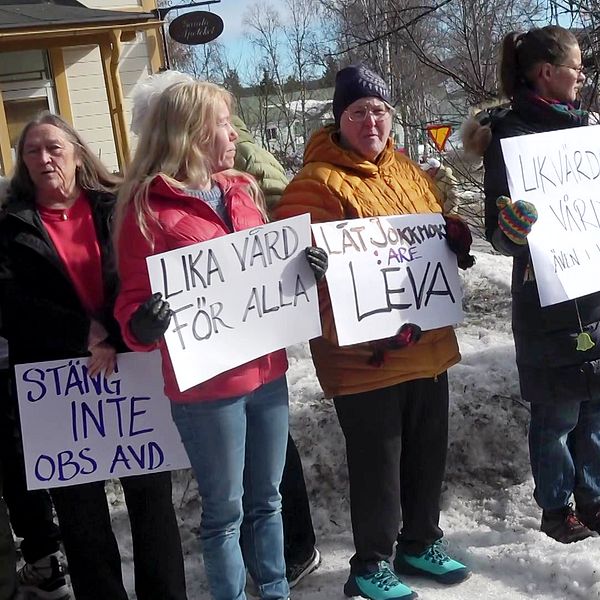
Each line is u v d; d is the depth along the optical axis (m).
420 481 2.97
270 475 2.68
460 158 6.02
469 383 4.00
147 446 2.74
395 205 2.83
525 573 3.04
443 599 2.92
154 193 2.40
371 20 9.80
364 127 2.73
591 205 2.91
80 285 2.66
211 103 2.41
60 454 2.71
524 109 2.89
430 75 9.74
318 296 2.76
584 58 4.91
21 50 10.95
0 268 2.58
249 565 2.77
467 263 2.96
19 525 3.18
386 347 2.74
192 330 2.40
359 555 2.94
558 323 2.94
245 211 2.58
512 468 3.78
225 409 2.49
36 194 2.66
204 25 11.48
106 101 12.33
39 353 2.71
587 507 3.20
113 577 2.80
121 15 11.15
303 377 4.27
